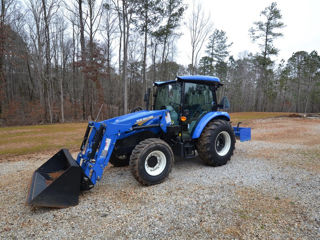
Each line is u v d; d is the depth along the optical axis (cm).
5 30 1506
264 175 381
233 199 287
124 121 337
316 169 410
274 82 3962
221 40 2906
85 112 2280
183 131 420
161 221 237
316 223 227
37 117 1964
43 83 1809
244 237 205
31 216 253
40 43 1688
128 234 214
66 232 220
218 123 435
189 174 393
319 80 3966
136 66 2498
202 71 3095
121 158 448
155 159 346
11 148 670
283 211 253
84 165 320
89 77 1834
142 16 1675
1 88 1777
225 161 443
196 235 210
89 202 287
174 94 439
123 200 291
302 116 2008
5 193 327
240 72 4366
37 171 326
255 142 712
